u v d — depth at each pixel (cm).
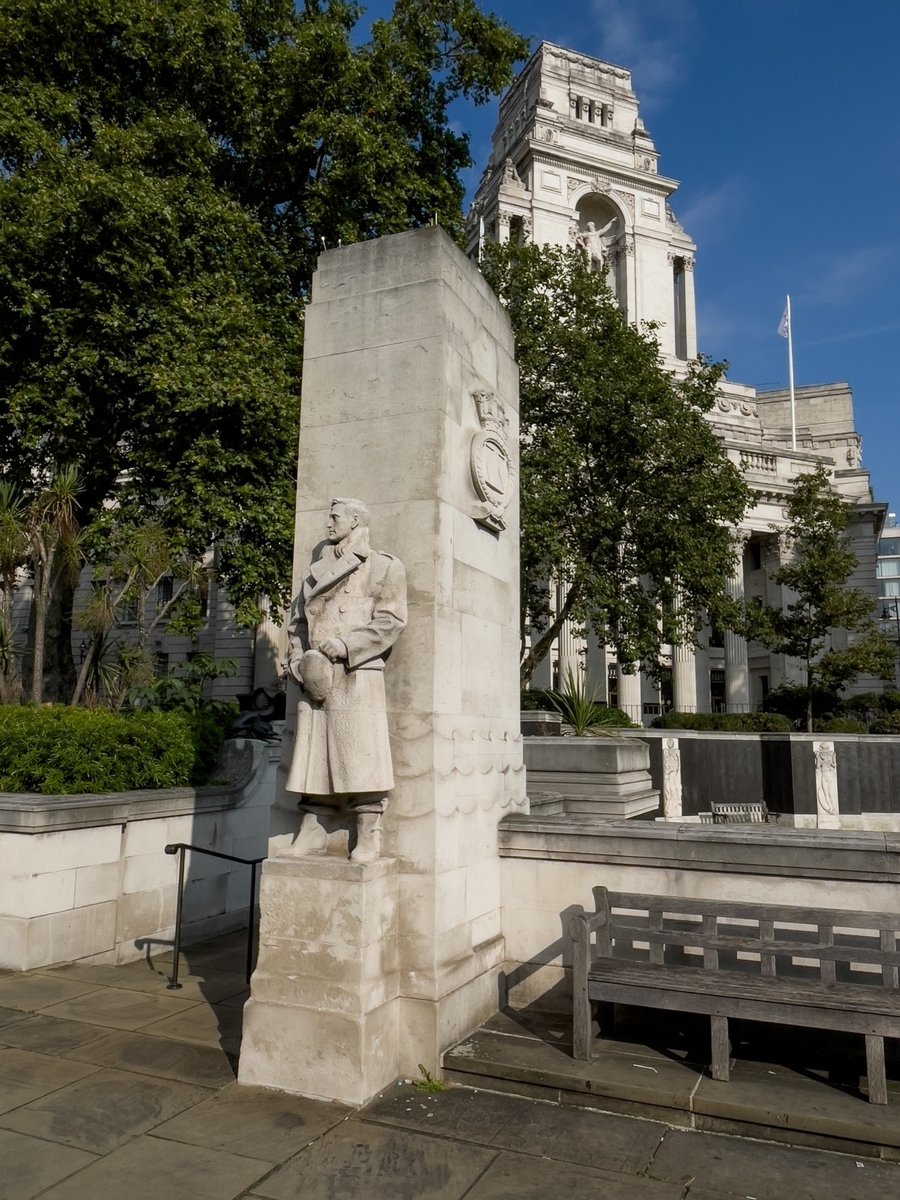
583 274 2583
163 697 1650
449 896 545
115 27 1670
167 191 1616
